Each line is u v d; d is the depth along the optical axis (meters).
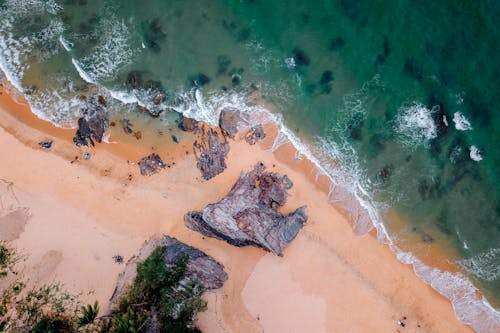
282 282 32.56
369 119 34.81
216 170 33.72
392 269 33.62
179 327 29.88
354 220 33.94
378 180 34.59
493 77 34.84
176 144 34.00
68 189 32.81
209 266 32.00
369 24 35.47
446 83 34.84
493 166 34.62
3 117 33.25
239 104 34.47
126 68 34.56
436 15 35.53
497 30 35.16
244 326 31.77
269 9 35.44
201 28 35.06
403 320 32.84
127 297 30.52
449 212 34.56
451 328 33.16
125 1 35.12
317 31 35.31
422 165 34.69
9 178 32.44
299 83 34.91
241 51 35.00
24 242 31.58
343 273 33.06
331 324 32.28
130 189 33.22
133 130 33.91
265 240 32.06
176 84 34.56
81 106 33.91
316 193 34.00
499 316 33.75
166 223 32.97
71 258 31.81
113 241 32.34
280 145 34.25
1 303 29.56
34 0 34.75
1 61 33.78
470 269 34.25
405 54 35.16
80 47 34.59
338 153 34.66
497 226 34.56
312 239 33.31
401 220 34.41
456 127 34.62
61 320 29.67
